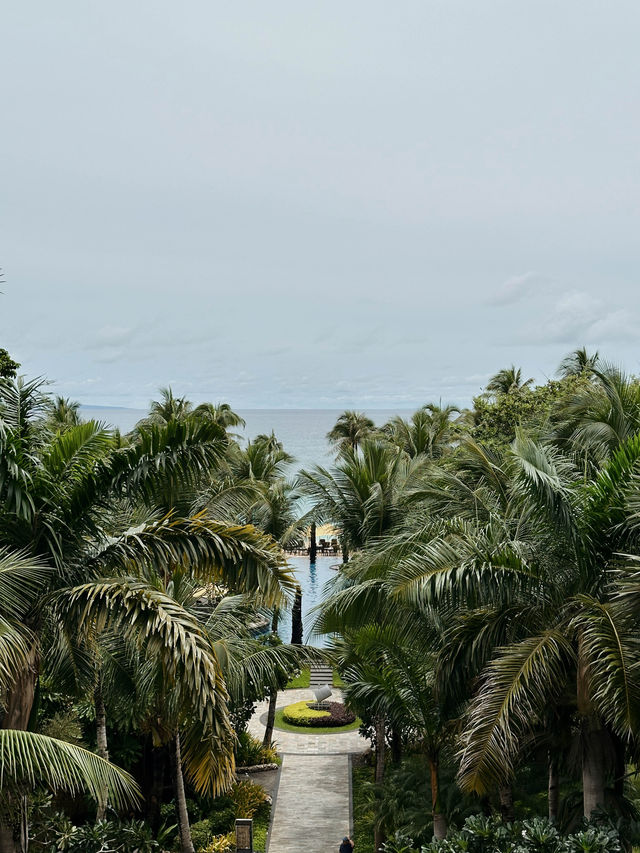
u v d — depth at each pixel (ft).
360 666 56.59
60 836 51.62
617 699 33.01
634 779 57.52
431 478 61.36
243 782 77.92
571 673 39.17
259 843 68.39
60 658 45.03
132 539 37.11
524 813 54.60
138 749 66.59
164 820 69.00
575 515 39.17
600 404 59.06
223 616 59.06
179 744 59.82
